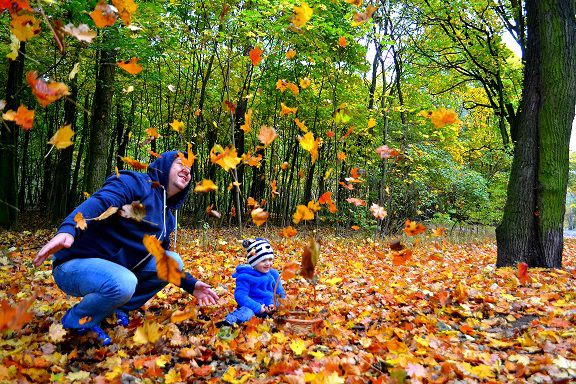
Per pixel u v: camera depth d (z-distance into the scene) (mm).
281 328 2867
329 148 11758
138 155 16625
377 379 2049
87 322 2422
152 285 2934
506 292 4180
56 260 2582
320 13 8891
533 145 5883
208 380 2156
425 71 14453
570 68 5695
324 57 10344
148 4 7910
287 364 2193
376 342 2650
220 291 3959
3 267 5203
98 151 10180
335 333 2768
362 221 10914
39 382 2008
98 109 10203
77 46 6090
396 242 2203
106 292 2367
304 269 1765
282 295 3461
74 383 1984
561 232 5781
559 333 2732
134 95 13461
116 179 2666
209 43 8984
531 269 5488
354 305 3654
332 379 1937
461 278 4918
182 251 6789
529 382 2033
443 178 13344
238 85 11852
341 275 5246
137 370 2193
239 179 13570
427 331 2924
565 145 5742
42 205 15688
